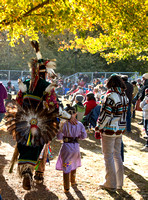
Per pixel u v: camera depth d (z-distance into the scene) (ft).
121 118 14.34
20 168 11.66
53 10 17.88
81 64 114.42
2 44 109.19
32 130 11.79
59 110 12.75
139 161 20.52
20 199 13.02
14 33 22.25
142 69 112.27
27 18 17.85
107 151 14.48
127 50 29.96
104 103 13.94
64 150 14.20
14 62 112.37
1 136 26.53
